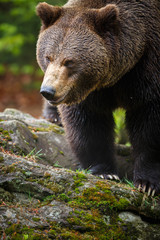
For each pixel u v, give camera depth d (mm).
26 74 32094
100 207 7676
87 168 10398
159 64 9047
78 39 8039
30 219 6961
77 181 7910
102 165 10305
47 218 7105
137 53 8766
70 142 10242
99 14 8281
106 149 10383
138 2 9055
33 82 30812
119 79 9117
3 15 30500
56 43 8094
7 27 28406
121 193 8055
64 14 8570
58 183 7742
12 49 28469
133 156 10070
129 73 9039
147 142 9477
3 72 31891
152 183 9234
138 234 7656
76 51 7965
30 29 29344
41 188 7500
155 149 9539
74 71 8047
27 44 30234
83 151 10203
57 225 7047
